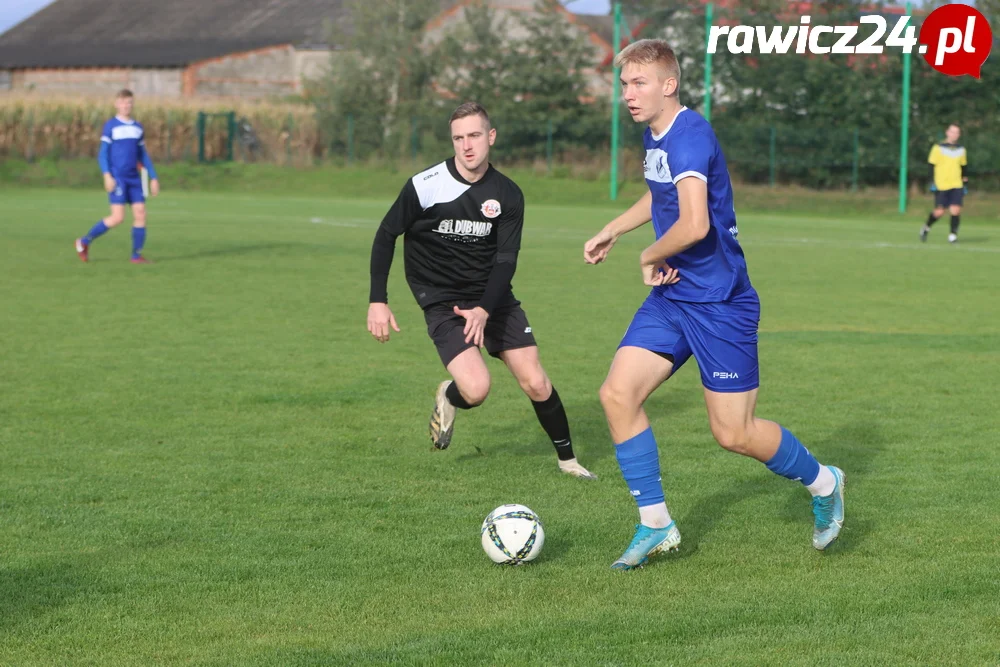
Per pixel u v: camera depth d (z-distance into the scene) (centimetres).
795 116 7988
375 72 9538
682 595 840
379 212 6025
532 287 3012
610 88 9575
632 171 8225
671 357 914
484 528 909
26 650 727
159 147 8869
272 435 1370
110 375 1727
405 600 825
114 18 14175
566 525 1022
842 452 1310
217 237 4309
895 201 7506
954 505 1091
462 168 1145
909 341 2156
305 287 2888
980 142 7512
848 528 1016
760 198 7512
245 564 902
